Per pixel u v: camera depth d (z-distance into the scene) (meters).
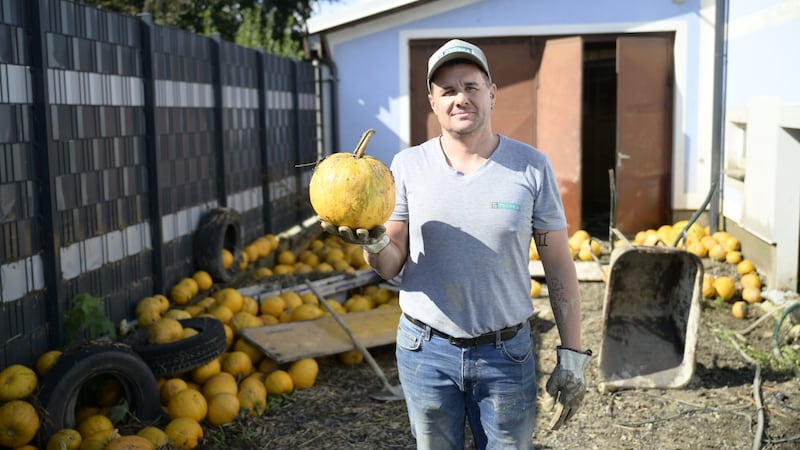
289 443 5.12
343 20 12.16
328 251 9.88
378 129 12.61
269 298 7.40
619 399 5.74
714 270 9.20
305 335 6.49
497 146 3.13
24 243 5.35
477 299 3.06
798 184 8.11
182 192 8.05
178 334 5.80
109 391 5.14
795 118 7.59
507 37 12.07
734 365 6.36
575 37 11.55
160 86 7.52
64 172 5.82
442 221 3.07
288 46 15.79
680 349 6.06
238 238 8.95
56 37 5.72
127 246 6.89
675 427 5.23
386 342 6.53
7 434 4.46
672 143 12.04
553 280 3.20
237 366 5.96
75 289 5.99
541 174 3.10
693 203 12.03
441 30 12.17
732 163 10.43
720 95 10.60
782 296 7.94
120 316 6.76
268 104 10.84
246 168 10.02
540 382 6.11
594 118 17.00
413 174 3.16
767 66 8.79
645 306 6.27
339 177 2.87
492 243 3.04
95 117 6.32
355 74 12.54
